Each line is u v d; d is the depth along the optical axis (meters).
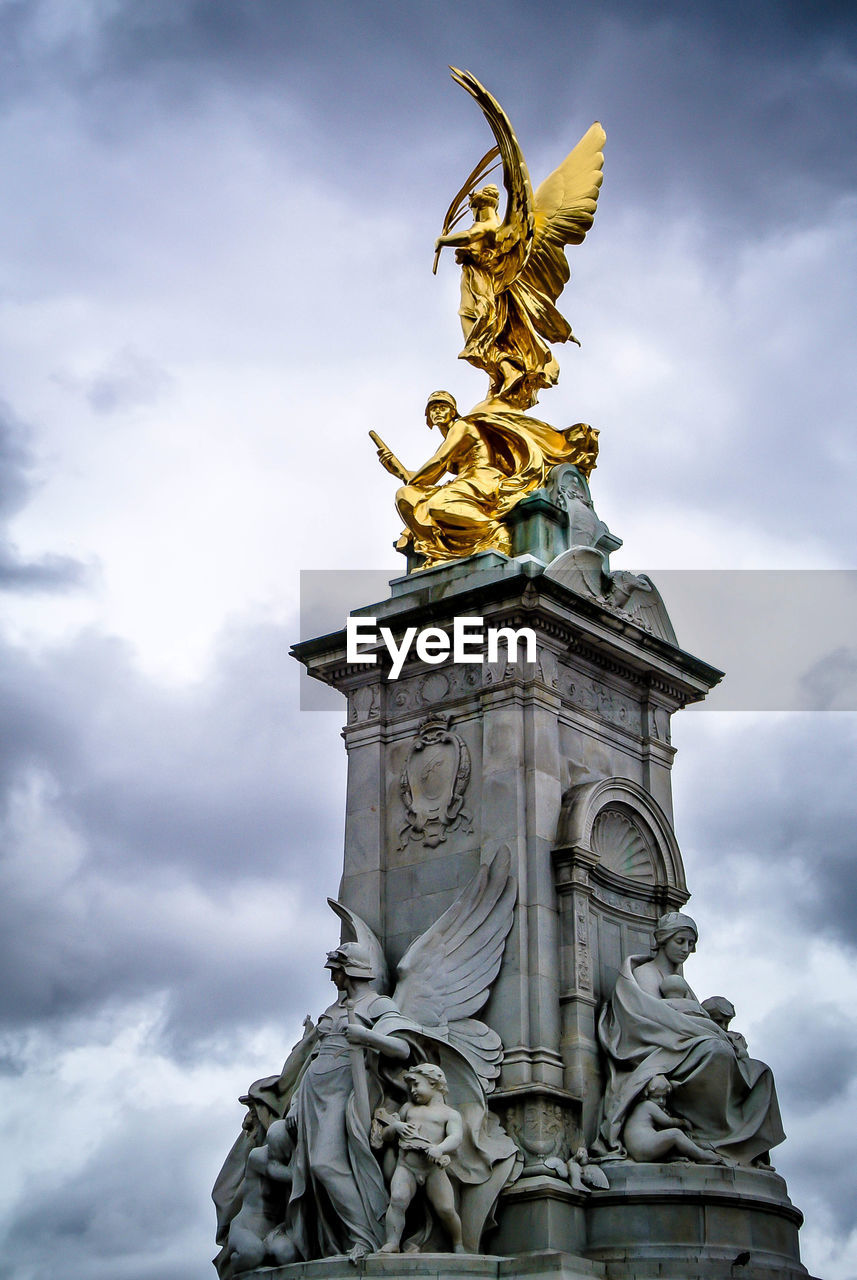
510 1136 31.69
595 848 34.97
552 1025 32.75
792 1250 32.06
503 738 34.38
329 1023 32.91
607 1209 31.19
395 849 35.38
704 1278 30.27
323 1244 31.27
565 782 34.81
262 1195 32.47
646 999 33.00
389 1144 31.14
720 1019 33.59
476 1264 29.83
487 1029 32.41
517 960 32.88
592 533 37.25
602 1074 32.94
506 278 39.44
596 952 34.03
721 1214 31.16
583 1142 32.16
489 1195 30.97
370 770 36.03
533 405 39.44
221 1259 32.84
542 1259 29.84
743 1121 32.56
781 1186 32.19
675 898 36.03
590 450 38.06
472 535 36.94
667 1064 32.41
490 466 38.00
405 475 38.50
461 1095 31.84
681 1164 31.42
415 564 38.06
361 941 33.88
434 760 35.31
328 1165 31.14
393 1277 29.47
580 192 40.91
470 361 39.22
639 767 36.94
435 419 38.88
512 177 38.97
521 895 33.28
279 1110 34.28
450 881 34.44
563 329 40.16
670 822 36.97
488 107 38.84
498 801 34.00
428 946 33.12
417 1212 31.00
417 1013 32.44
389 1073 31.86
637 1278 30.27
